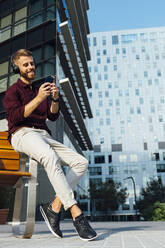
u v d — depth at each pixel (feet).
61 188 5.25
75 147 65.87
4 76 42.34
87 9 75.46
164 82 199.31
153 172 178.50
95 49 210.38
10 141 6.35
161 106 193.57
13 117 5.76
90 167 182.70
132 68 204.23
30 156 5.94
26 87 6.51
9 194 25.40
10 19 46.44
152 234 6.48
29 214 5.76
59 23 45.01
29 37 43.29
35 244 4.31
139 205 138.41
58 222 5.72
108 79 202.08
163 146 184.14
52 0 43.29
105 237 5.52
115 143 186.80
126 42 210.59
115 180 178.50
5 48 44.68
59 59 44.62
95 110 195.21
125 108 194.39
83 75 66.33
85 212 147.95
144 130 188.44
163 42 209.15
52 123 38.75
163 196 134.21
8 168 6.66
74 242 4.63
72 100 47.32
